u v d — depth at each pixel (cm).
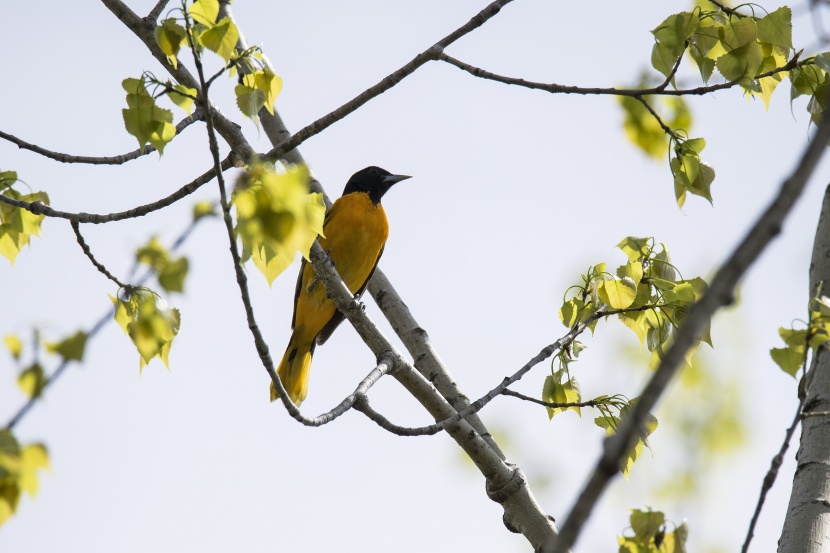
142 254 825
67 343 653
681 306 923
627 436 341
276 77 768
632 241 969
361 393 863
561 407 939
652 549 803
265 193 582
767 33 878
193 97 771
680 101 972
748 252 357
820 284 853
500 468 944
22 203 915
